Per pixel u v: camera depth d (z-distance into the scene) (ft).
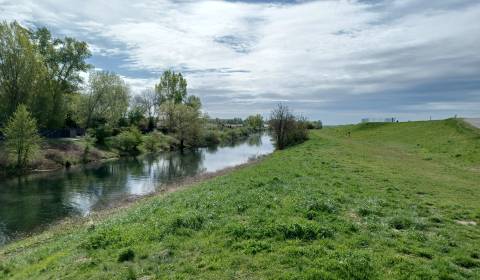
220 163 164.14
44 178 123.44
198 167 151.33
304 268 25.61
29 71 159.22
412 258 27.86
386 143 159.84
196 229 36.09
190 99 328.49
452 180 66.03
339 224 35.32
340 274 24.49
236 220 37.45
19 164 132.87
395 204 45.01
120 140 202.39
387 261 26.53
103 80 230.89
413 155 112.68
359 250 28.53
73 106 217.77
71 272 29.07
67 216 75.77
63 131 225.97
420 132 170.60
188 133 242.58
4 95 155.43
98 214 74.38
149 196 90.84
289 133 182.09
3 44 155.43
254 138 370.32
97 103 232.94
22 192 100.27
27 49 160.15
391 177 66.23
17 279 31.40
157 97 314.35
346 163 86.33
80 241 37.93
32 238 58.95
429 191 54.39
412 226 35.76
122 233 36.50
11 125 133.39
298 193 48.62
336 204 43.11
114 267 28.73
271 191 51.42
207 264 27.84
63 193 99.09
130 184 112.98
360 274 24.30
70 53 198.49
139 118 281.13
